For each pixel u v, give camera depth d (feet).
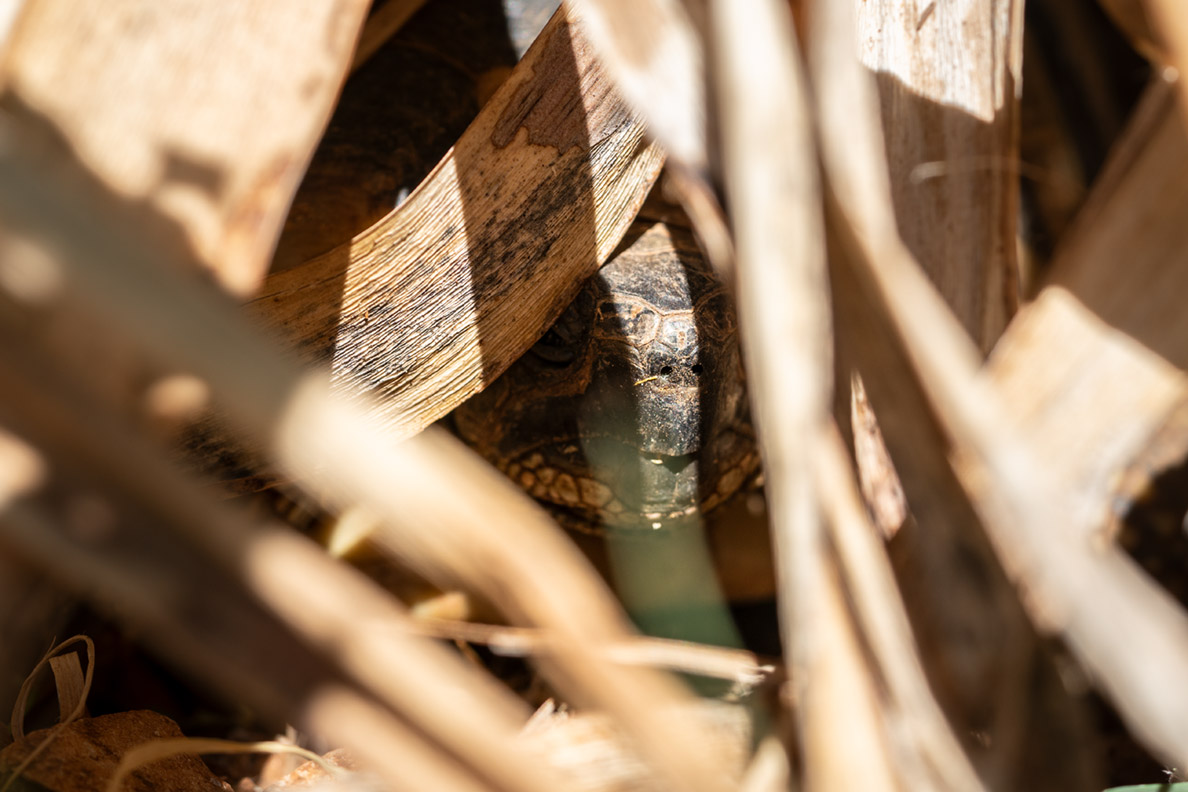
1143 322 0.34
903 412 0.32
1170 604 0.28
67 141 0.26
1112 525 0.34
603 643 0.23
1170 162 0.34
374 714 0.22
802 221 0.24
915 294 0.26
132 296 0.19
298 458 0.21
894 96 0.43
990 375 0.35
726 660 0.42
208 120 0.28
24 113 0.26
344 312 0.61
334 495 0.23
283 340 0.60
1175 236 0.34
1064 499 0.34
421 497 0.21
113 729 0.53
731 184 0.25
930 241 0.42
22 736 0.51
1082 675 0.34
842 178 0.26
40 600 0.47
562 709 0.49
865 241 0.26
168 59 0.28
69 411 0.19
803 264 0.24
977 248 0.42
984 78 0.43
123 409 0.20
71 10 0.27
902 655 0.28
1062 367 0.34
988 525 0.32
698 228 0.31
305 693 0.21
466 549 0.22
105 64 0.27
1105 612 0.27
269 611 0.21
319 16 0.29
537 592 0.22
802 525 0.26
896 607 0.29
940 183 0.42
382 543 0.24
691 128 0.28
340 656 0.21
